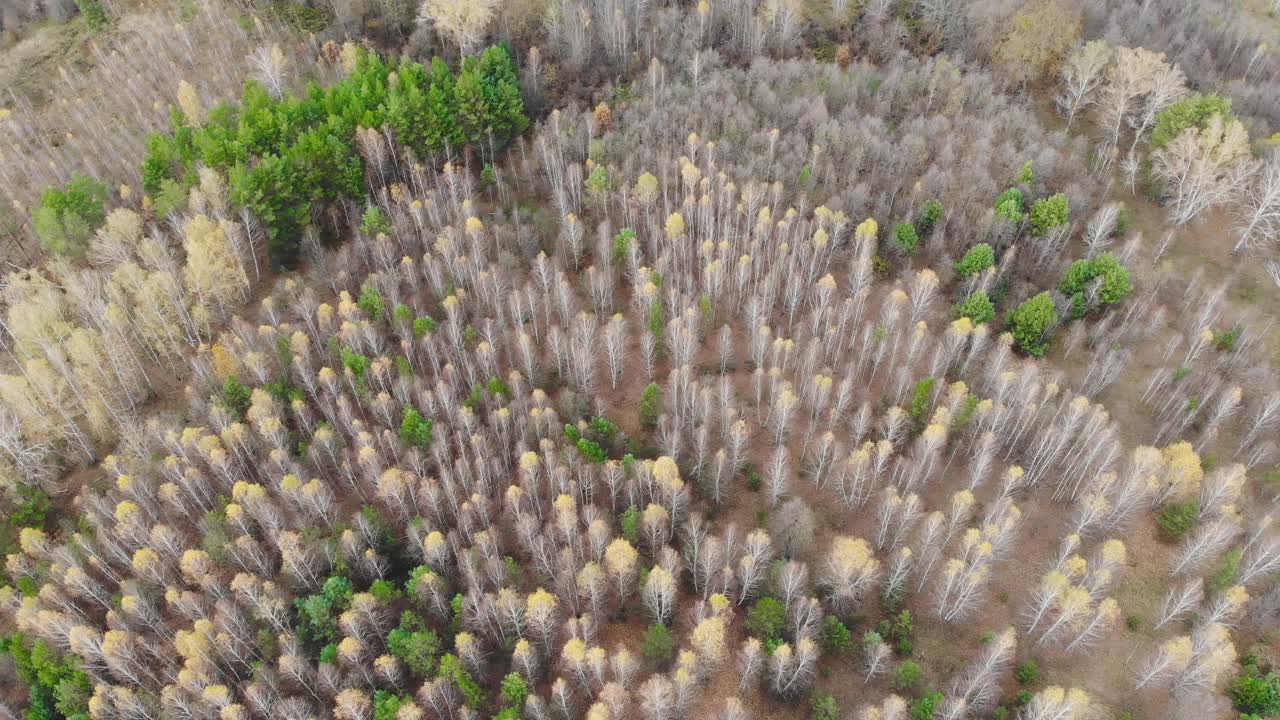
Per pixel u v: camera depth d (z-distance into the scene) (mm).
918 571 81750
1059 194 107125
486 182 123312
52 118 136125
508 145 130250
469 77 120812
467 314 105188
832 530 87312
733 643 78375
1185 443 83438
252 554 78438
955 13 141250
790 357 102875
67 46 148500
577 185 120688
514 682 69688
